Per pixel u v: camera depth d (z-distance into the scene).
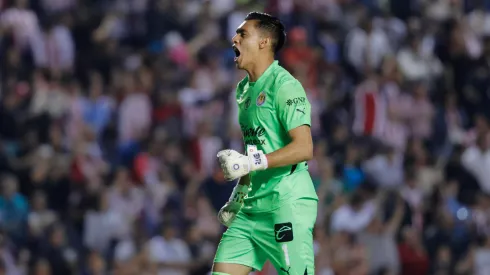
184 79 75.94
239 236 29.27
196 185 64.88
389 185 68.06
